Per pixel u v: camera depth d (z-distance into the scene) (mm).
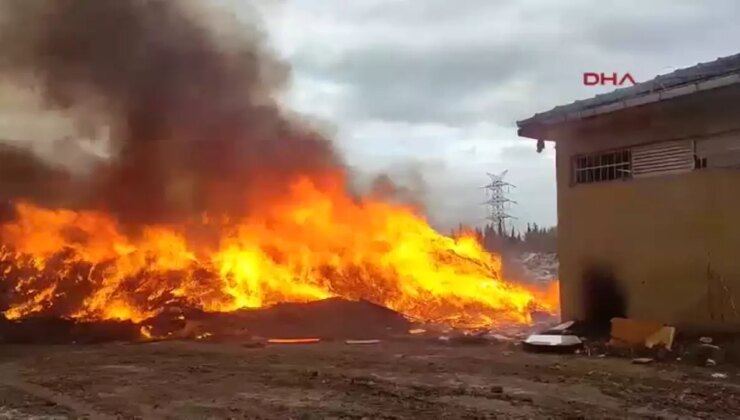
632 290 15570
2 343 18594
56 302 23953
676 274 14750
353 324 20953
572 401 8883
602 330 15742
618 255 15945
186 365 13062
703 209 14422
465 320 24469
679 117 15070
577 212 16969
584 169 17188
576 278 16828
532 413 8203
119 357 14562
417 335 19391
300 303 23016
